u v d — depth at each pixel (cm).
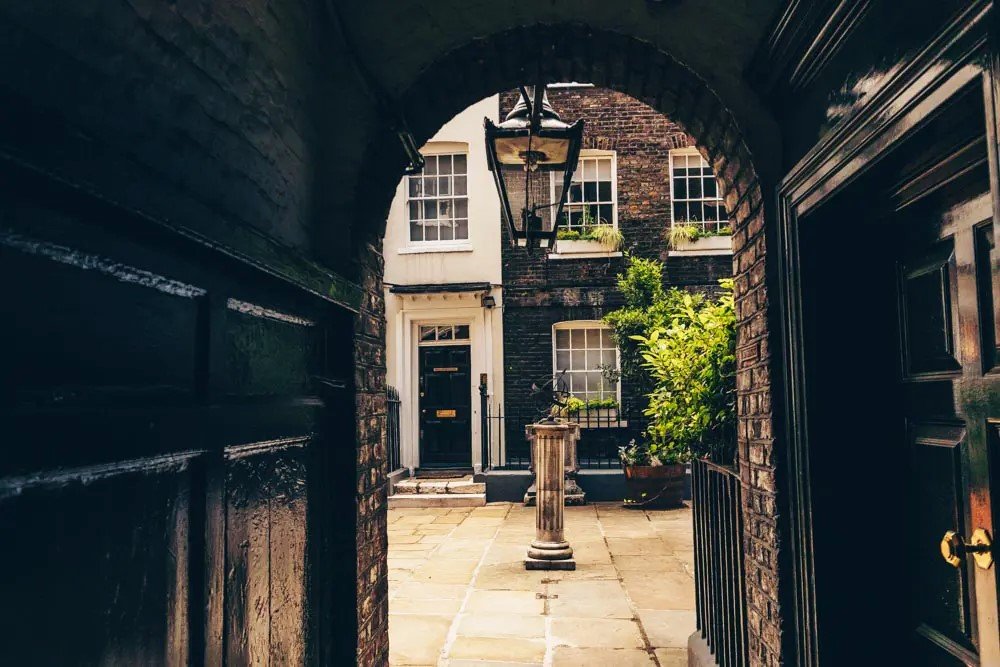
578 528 838
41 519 111
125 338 133
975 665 175
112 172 116
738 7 272
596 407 1098
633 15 276
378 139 282
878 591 229
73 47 128
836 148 207
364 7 286
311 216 268
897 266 216
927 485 200
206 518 162
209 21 182
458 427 1170
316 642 247
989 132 135
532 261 1145
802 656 239
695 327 361
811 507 232
